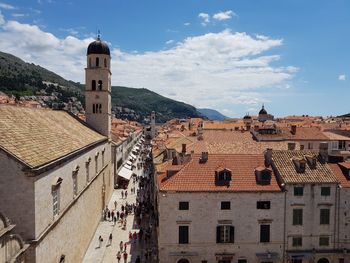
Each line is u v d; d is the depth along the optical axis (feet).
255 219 156.35
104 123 279.49
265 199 156.56
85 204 173.58
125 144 448.65
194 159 168.76
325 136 343.67
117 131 452.35
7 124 118.01
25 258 97.25
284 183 156.56
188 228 154.92
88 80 277.23
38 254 100.68
